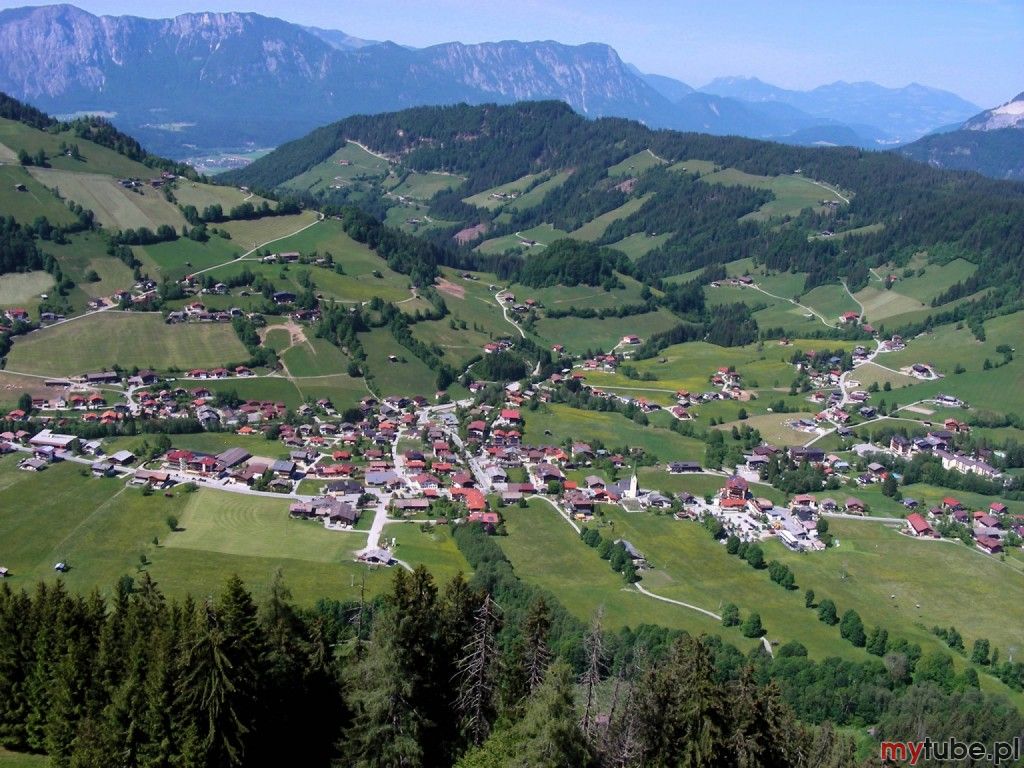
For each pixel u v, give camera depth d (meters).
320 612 137.62
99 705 82.62
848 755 94.06
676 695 82.75
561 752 72.25
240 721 76.75
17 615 91.38
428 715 86.06
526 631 87.31
